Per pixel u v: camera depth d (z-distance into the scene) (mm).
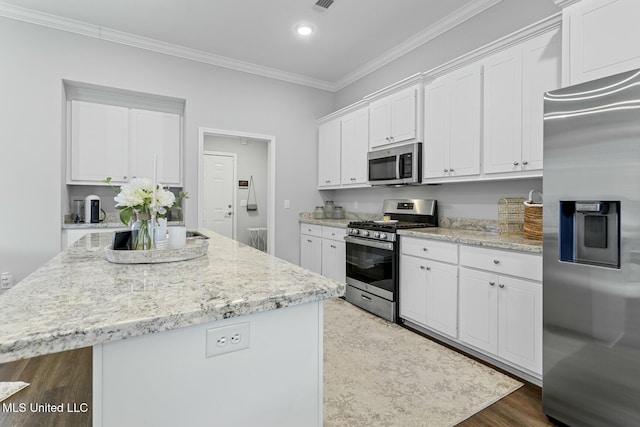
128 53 3463
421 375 2078
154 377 779
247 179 6203
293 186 4496
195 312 788
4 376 1979
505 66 2328
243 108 4102
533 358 1912
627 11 1586
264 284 1021
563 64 1836
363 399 1825
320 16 3039
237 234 6109
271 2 2824
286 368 960
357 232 3373
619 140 1372
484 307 2195
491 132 2430
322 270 4090
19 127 3031
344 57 3879
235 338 878
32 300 854
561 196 1573
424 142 3016
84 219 3557
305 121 4566
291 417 970
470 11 2879
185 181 3777
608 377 1429
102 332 687
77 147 3402
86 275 1135
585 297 1502
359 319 3057
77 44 3234
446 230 2885
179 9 2938
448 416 1688
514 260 2008
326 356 2326
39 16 3029
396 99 3254
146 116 3709
